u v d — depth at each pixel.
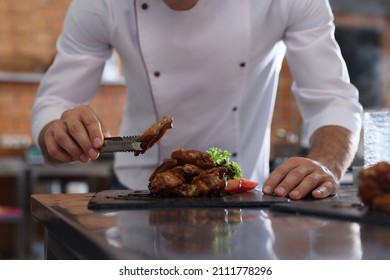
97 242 0.80
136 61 1.99
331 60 1.92
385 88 6.22
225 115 2.05
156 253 0.73
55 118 1.94
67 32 2.08
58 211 1.15
